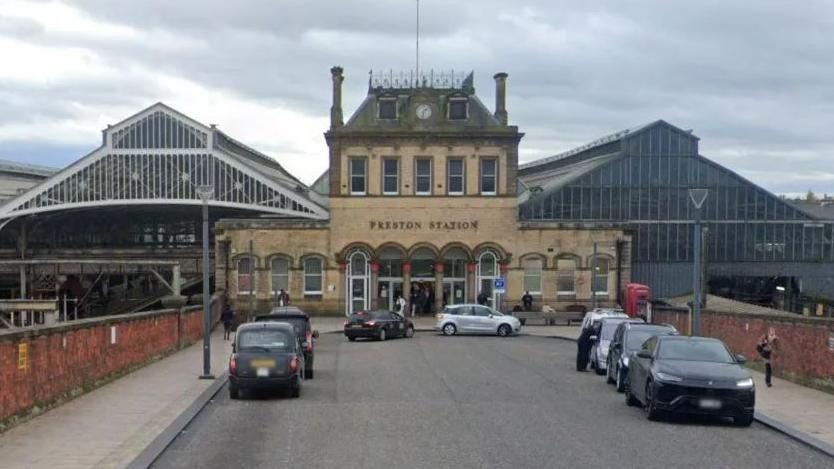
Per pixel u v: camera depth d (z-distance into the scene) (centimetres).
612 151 6706
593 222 6050
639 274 6431
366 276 6028
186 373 2623
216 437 1523
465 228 6059
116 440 1452
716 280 6612
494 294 6047
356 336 4381
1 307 5125
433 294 6094
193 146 6331
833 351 2172
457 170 6078
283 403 1997
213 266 6969
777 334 2556
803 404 1991
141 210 6881
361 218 6031
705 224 6469
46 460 1284
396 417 1747
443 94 6106
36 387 1705
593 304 5503
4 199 7188
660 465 1267
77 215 7144
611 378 2431
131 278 7069
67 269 6028
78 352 2028
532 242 6050
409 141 6041
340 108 6084
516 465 1246
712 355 1822
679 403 1677
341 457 1316
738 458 1345
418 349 3788
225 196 6303
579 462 1276
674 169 6481
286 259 5991
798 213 6519
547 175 8006
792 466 1288
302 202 6231
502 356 3416
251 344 2116
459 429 1587
